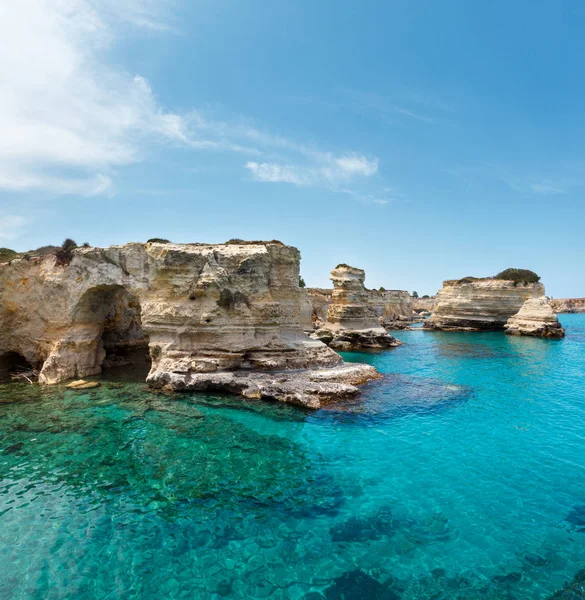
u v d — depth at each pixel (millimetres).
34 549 9086
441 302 68062
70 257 26438
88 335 26062
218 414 18094
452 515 10477
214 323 23188
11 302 26781
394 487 11922
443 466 13352
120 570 8438
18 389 22469
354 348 43969
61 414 18016
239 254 24500
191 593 7793
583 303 145750
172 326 23203
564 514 10562
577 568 8500
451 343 48281
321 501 11117
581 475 12781
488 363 33938
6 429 16234
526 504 11039
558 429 16969
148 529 9828
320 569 8445
